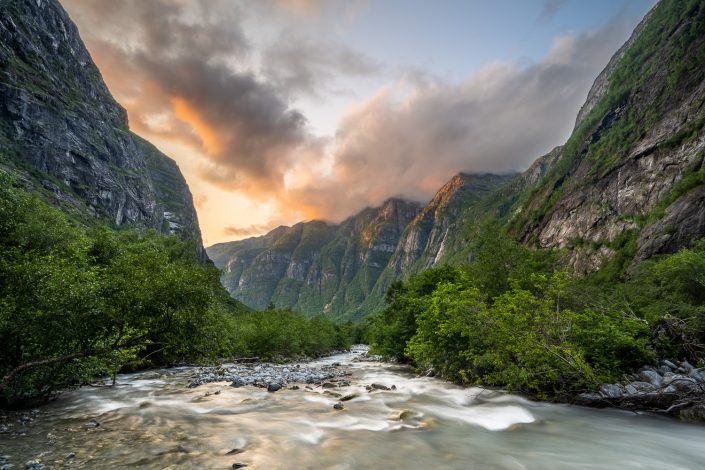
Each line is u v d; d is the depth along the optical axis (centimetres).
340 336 9306
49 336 1329
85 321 1405
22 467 888
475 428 1375
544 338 1919
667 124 11344
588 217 12681
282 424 1343
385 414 1549
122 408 1552
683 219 7519
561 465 1012
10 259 1491
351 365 4031
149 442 1092
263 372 2909
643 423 1456
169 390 2055
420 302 3616
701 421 1420
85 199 17388
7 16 17762
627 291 3450
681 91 11831
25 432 1175
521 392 1970
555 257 4606
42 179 14462
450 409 1677
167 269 1788
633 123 13912
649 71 15262
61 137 17450
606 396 1669
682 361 1911
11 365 1341
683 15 15238
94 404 1634
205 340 1914
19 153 14675
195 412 1522
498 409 1683
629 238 10081
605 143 14825
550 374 1811
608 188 12575
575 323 2000
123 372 2834
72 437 1130
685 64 12375
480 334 2158
